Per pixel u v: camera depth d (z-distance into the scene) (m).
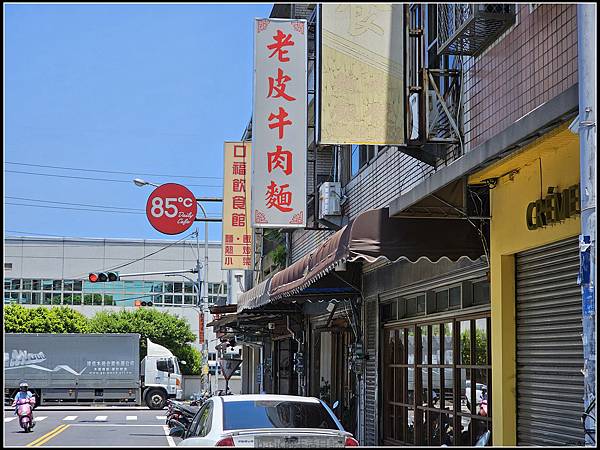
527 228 11.27
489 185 12.44
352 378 22.69
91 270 69.62
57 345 49.44
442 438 15.86
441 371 16.03
